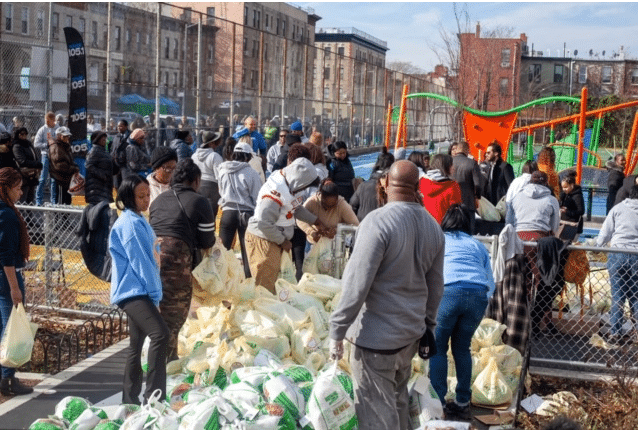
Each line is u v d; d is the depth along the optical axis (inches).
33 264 363.6
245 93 1195.9
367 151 1854.1
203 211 242.7
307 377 213.5
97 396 245.0
